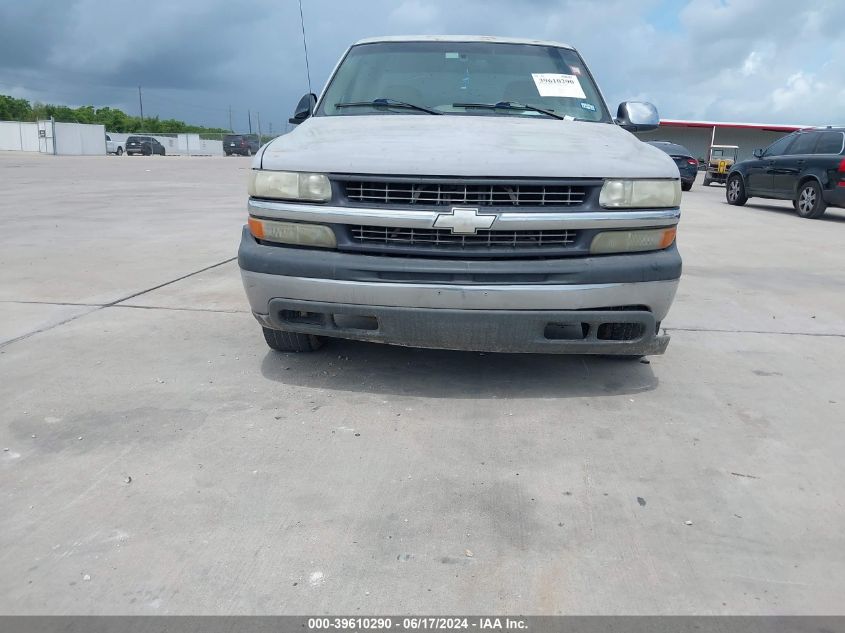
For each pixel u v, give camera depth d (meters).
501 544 2.40
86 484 2.74
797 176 13.48
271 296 3.53
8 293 5.69
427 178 3.28
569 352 3.50
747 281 6.87
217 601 2.11
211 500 2.64
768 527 2.55
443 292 3.29
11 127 50.56
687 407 3.61
